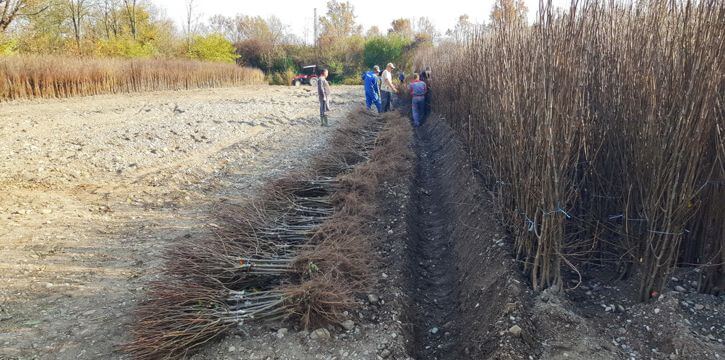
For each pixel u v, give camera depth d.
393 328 3.89
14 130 10.80
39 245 5.50
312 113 15.30
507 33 5.50
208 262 4.29
